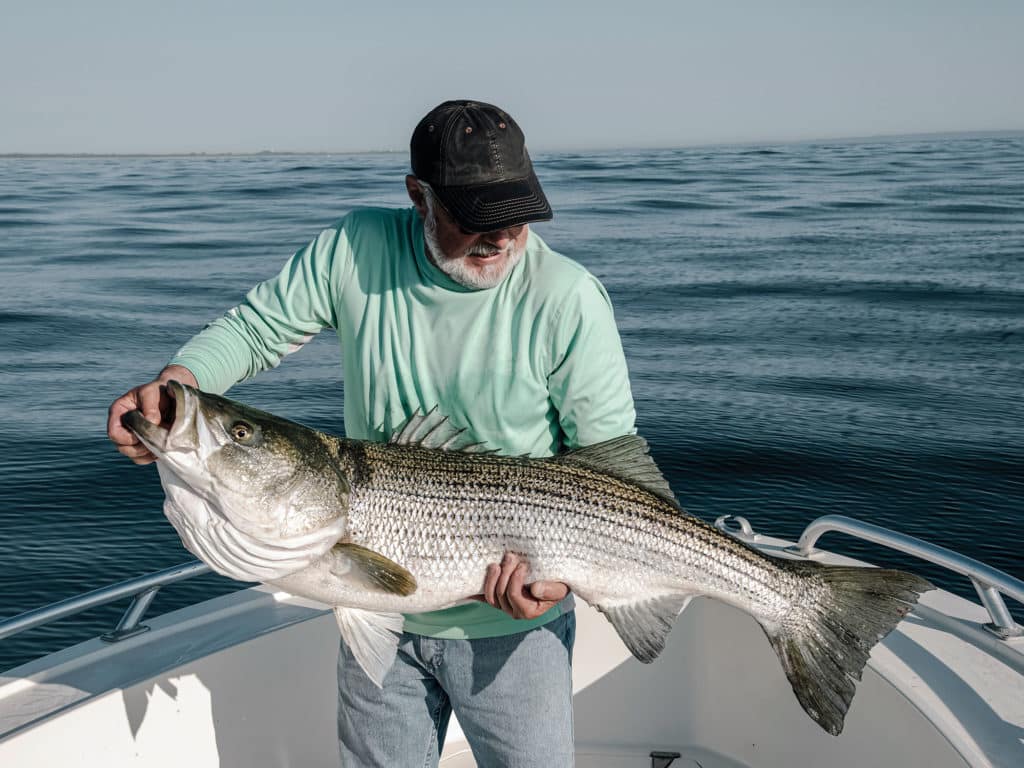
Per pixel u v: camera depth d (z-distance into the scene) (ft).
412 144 7.14
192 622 10.17
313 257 7.88
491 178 6.83
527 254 7.51
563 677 7.88
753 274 72.08
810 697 7.88
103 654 9.53
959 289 64.90
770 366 43.57
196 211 135.54
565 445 8.13
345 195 159.43
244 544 7.05
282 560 7.13
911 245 90.17
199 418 6.73
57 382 40.45
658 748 11.34
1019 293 63.31
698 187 169.27
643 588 7.83
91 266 78.43
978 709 8.59
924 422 34.99
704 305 59.62
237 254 86.07
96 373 42.11
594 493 7.64
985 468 30.25
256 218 123.03
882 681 9.20
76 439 32.24
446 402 7.59
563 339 7.36
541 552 7.50
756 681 10.71
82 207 148.05
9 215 133.08
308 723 10.48
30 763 8.29
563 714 7.86
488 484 7.45
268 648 10.07
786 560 7.97
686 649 11.21
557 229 104.27
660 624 7.93
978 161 278.87
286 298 7.88
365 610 7.44
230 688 9.78
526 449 7.73
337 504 7.17
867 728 9.43
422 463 7.45
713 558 7.89
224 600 10.68
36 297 62.34
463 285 7.30
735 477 29.55
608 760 11.27
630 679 11.32
